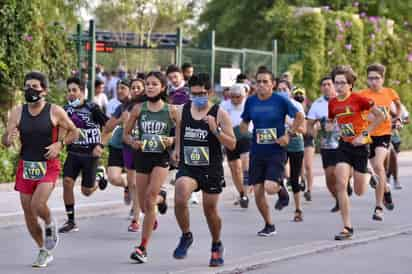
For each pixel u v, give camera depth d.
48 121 10.74
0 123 19.88
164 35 36.31
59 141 10.91
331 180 16.03
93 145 13.83
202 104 10.72
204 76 10.73
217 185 10.80
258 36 32.69
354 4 34.03
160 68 28.64
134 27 35.00
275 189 13.13
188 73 17.84
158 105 11.30
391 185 21.03
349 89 13.27
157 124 11.23
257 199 13.51
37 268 11.08
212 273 10.76
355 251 12.52
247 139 16.70
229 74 25.38
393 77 33.22
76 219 15.18
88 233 13.81
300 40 30.25
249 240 13.35
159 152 11.23
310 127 15.69
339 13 31.02
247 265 11.30
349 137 13.24
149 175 11.36
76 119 13.73
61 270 10.96
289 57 29.48
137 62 34.94
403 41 33.78
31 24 20.11
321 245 12.90
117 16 35.19
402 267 11.45
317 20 30.08
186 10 37.81
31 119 10.74
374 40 32.50
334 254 12.27
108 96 30.38
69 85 13.76
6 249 12.37
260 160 13.28
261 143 13.18
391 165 20.25
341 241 13.27
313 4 33.69
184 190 10.78
